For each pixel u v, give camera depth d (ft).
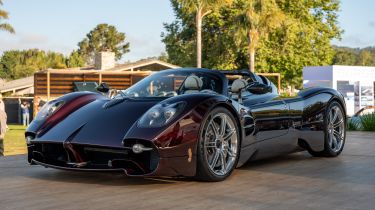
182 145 11.68
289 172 14.25
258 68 107.24
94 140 11.79
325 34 115.03
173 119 11.69
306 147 16.90
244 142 13.79
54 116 13.42
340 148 18.02
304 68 76.18
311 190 11.51
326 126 17.37
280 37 109.19
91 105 13.75
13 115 93.35
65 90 59.16
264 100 15.23
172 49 117.39
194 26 114.73
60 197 10.84
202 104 12.31
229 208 9.72
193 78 14.69
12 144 29.96
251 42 93.30
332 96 17.72
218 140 12.85
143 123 11.72
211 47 114.11
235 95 14.78
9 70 206.08
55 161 12.78
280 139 15.51
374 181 12.69
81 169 11.97
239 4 104.83
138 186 12.07
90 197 10.80
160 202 10.26
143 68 91.45
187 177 13.21
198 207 9.80
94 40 301.63
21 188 11.93
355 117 40.14
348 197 10.70
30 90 108.06
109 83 60.44
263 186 12.07
